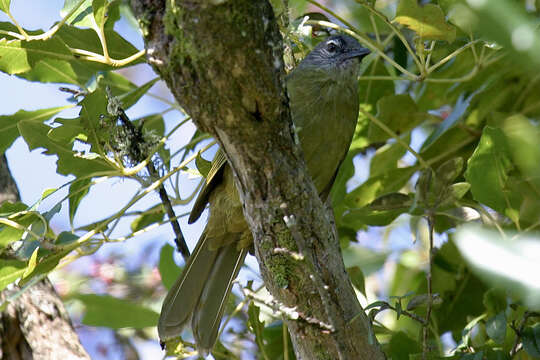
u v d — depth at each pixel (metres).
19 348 7.43
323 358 5.41
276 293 5.24
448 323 8.01
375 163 8.55
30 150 6.48
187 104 4.53
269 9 4.40
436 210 6.43
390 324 8.88
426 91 8.46
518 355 6.90
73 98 7.68
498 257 2.57
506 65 7.76
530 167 5.24
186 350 7.46
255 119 4.56
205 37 4.23
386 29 8.77
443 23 6.14
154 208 7.84
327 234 5.10
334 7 9.82
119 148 6.88
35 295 7.73
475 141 8.16
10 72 6.73
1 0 6.18
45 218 6.35
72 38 6.95
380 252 9.45
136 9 4.43
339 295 5.24
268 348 7.79
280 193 4.88
